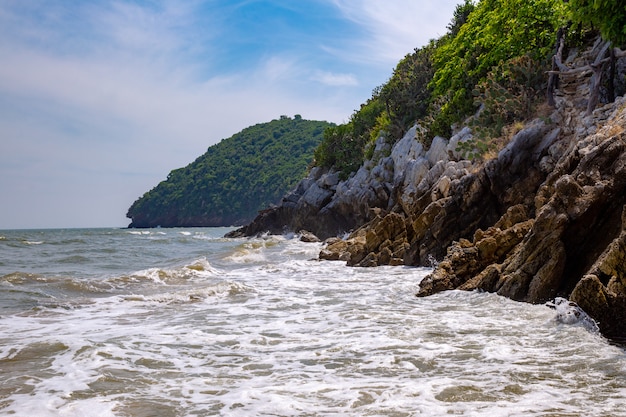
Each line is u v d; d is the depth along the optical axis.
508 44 35.59
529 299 12.96
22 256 33.62
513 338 9.94
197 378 8.05
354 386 7.45
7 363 8.95
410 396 6.96
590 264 12.78
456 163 28.33
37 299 16.05
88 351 9.59
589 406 6.44
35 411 6.74
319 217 55.47
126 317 13.28
